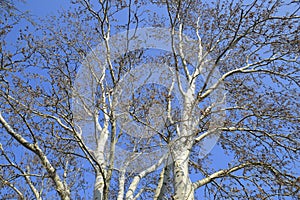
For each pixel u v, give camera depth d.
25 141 7.34
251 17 9.12
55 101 7.14
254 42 9.59
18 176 7.62
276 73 9.48
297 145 8.63
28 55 7.89
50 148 7.40
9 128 7.38
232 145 9.58
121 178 7.90
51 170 7.39
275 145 8.95
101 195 7.23
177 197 7.24
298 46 9.30
